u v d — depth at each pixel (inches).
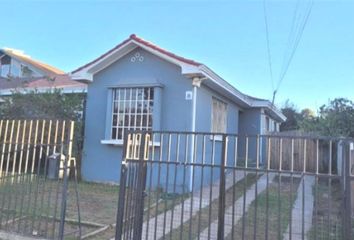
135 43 436.8
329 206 183.6
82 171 461.1
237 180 433.4
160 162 209.6
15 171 265.4
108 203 338.0
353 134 458.0
